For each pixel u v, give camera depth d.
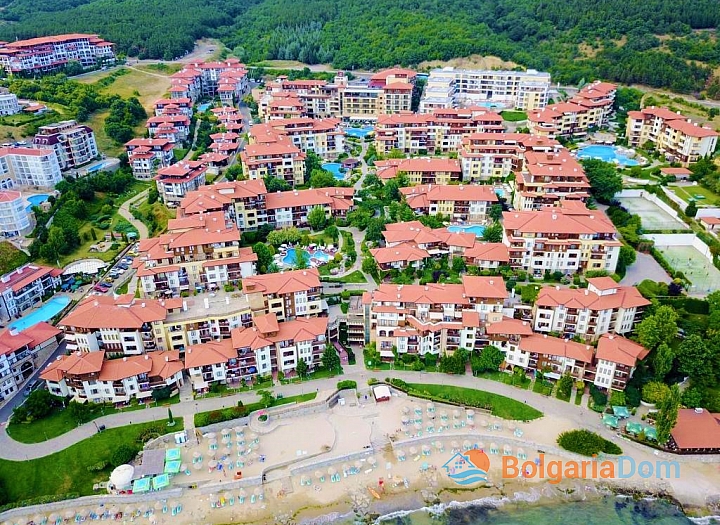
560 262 178.12
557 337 159.38
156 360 150.88
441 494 125.81
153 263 175.75
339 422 142.50
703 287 167.25
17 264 196.88
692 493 125.19
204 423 139.62
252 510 122.00
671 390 128.12
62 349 165.25
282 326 156.50
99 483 127.19
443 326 157.38
